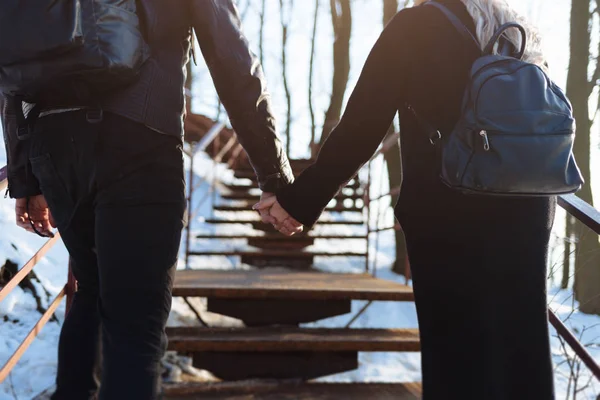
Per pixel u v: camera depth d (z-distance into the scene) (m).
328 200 1.33
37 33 1.14
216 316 4.25
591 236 2.60
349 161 1.29
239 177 8.51
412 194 1.22
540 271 1.16
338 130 1.30
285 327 3.02
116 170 1.22
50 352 2.94
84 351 1.39
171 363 3.21
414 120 1.23
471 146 1.09
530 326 1.13
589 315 3.27
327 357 2.75
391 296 3.10
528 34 1.26
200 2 1.34
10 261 3.22
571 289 2.65
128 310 1.22
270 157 1.48
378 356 3.99
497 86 1.10
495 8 1.23
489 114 1.08
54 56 1.15
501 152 1.06
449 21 1.19
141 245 1.23
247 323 3.07
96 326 1.42
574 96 6.62
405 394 2.53
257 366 2.71
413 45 1.21
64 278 3.56
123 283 1.22
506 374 1.12
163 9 1.30
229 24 1.37
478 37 1.19
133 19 1.23
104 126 1.22
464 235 1.14
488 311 1.14
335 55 11.77
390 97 1.25
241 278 3.63
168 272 1.28
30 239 3.45
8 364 1.70
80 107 1.23
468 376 1.13
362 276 4.04
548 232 1.19
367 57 1.28
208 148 10.30
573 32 6.65
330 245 7.57
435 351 1.16
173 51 1.33
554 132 1.08
